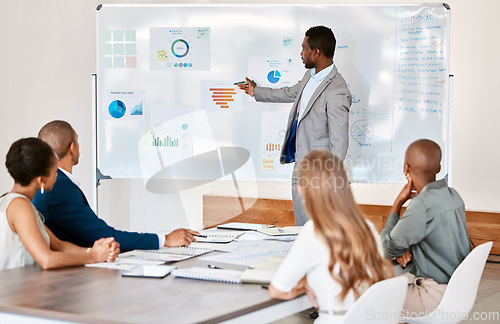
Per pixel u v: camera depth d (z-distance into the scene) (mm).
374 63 5000
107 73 5258
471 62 6168
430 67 4934
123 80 5254
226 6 5152
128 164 5285
